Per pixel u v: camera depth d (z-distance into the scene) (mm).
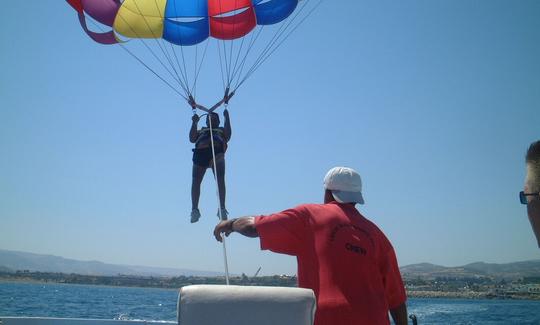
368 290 3086
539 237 2127
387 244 3379
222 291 2355
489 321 30516
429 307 40844
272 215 3295
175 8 8102
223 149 7102
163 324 5539
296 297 2355
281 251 3305
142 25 8117
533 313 37438
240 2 8188
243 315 2320
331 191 3557
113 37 8484
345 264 3107
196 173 7105
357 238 3191
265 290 2377
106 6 8039
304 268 3197
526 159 2223
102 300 46531
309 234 3225
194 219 6965
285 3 8250
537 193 2115
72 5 8242
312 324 2354
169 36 8250
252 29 8461
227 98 7430
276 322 2320
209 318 2312
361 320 2984
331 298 3027
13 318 5258
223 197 6898
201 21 8359
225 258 4230
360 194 3510
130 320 5555
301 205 3354
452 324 28219
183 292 2359
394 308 3441
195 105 7336
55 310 31016
